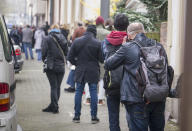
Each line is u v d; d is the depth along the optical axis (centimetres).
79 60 1103
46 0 7306
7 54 684
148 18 1705
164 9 1720
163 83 625
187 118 260
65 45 1215
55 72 1230
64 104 1427
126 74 661
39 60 3406
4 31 741
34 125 1085
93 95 1106
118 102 809
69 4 4541
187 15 263
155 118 665
